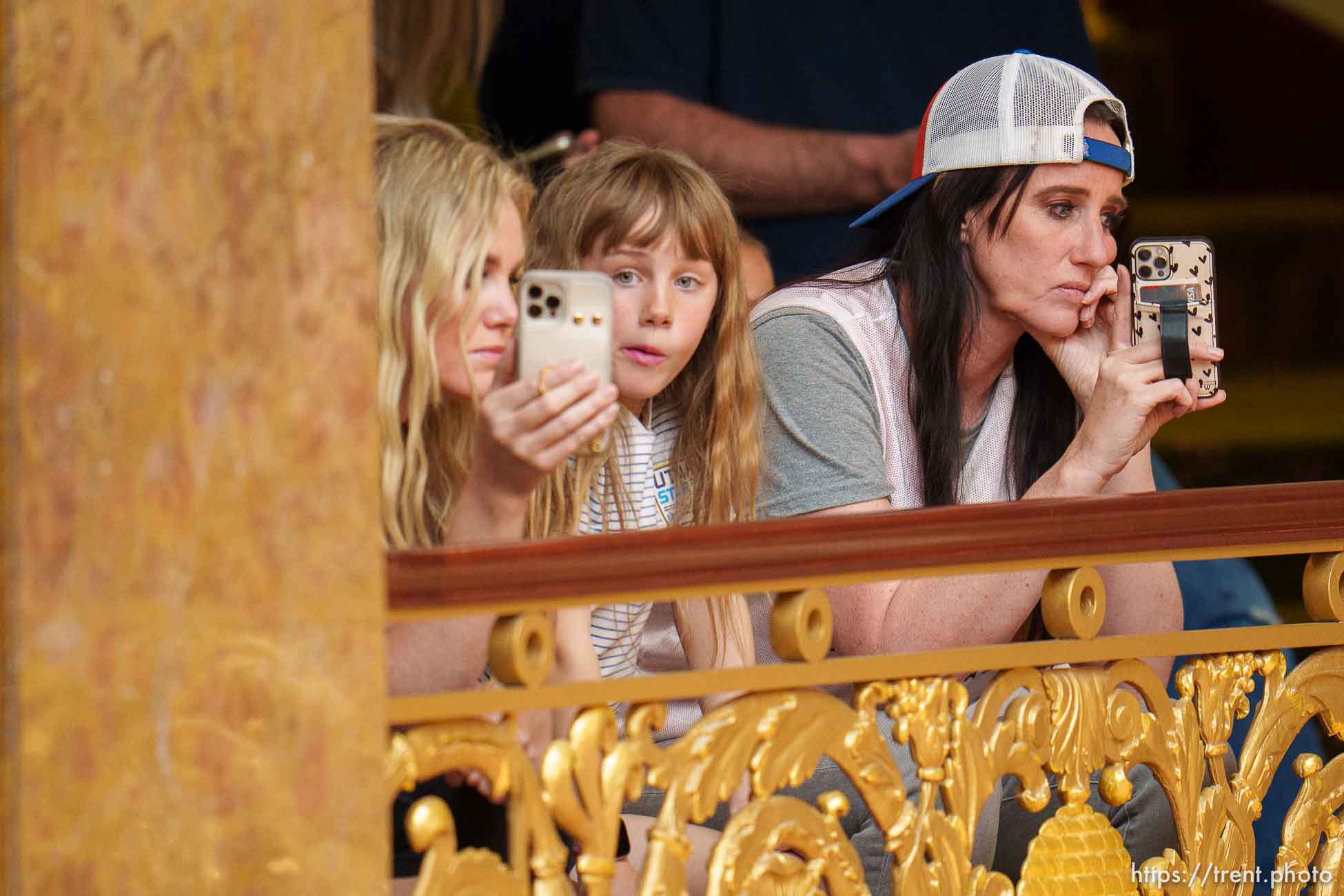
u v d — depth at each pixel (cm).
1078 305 1041
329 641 578
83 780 543
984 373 1093
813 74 1535
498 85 1648
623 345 945
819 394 1031
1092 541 812
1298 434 3900
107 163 542
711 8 1538
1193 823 874
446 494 891
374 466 587
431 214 848
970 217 1050
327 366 578
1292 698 916
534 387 719
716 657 977
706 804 719
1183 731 873
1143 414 974
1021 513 791
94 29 539
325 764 577
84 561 541
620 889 847
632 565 675
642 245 938
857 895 772
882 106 1548
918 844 778
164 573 553
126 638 548
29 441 533
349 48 580
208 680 560
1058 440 1123
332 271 577
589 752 684
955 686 795
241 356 563
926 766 783
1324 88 4894
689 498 997
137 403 548
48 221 534
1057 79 1046
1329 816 947
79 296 539
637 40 1537
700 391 997
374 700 586
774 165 1513
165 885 554
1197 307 1004
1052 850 838
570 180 977
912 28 1564
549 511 922
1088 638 831
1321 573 909
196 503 557
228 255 561
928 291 1059
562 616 866
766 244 1533
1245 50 4953
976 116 1047
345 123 579
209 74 557
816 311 1062
